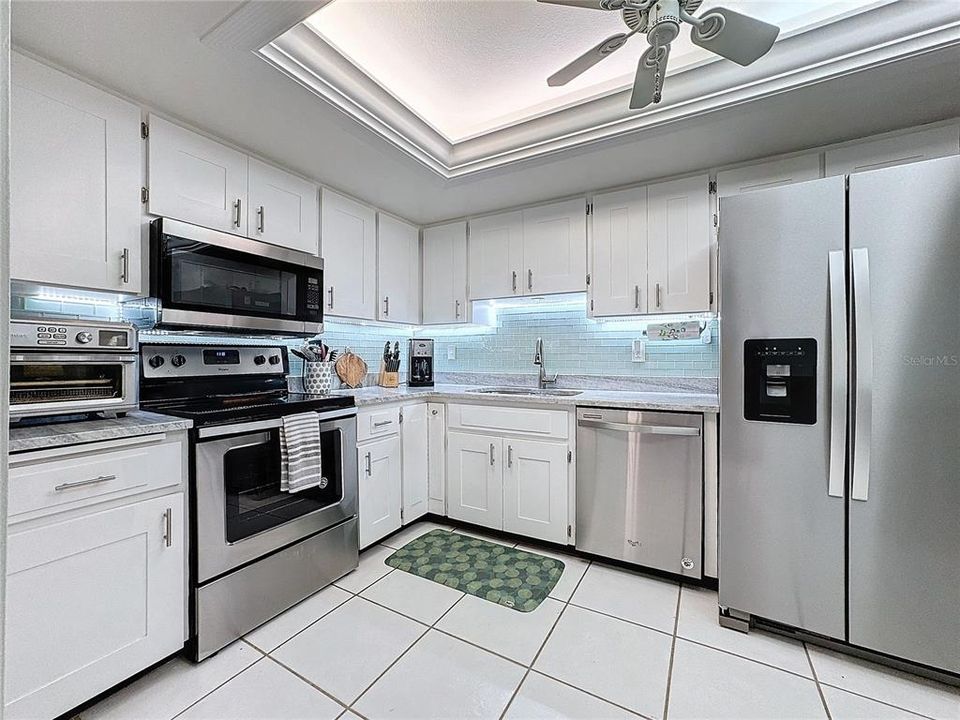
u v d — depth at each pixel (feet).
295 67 5.34
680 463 7.09
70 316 5.37
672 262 8.15
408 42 5.92
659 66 4.64
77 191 5.30
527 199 9.40
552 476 8.21
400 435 8.92
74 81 5.26
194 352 6.95
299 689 4.97
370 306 9.57
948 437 4.91
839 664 5.36
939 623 5.00
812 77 5.43
